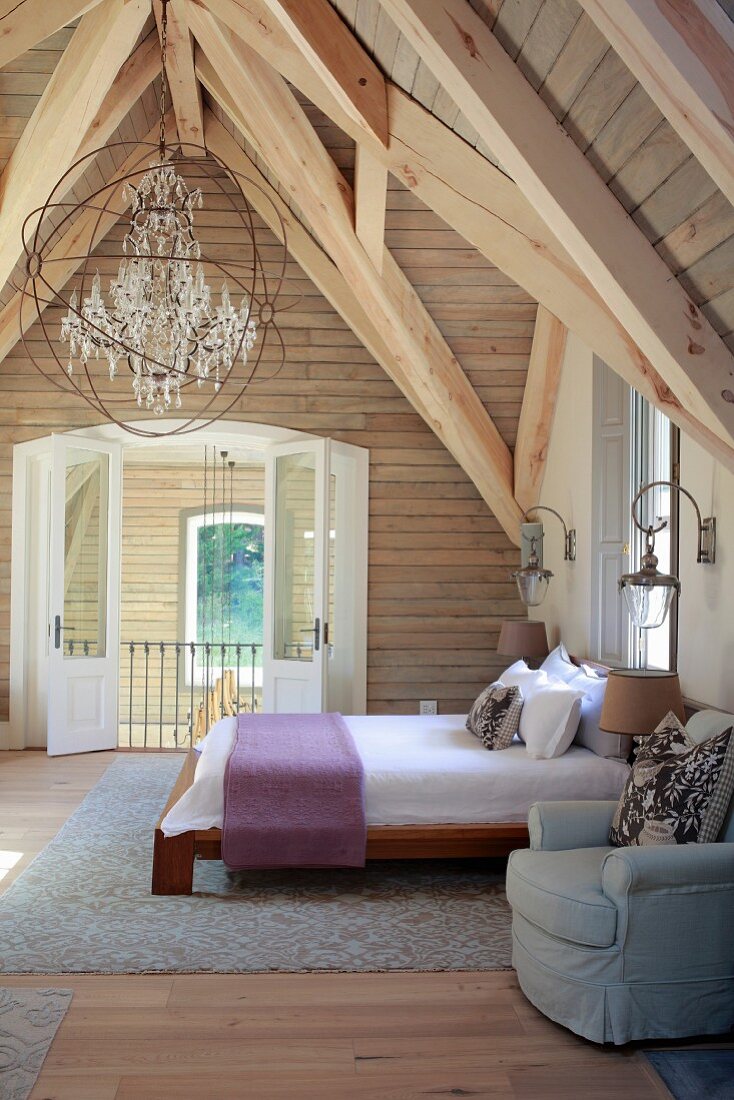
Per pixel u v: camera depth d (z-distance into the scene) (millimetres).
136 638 10742
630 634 5270
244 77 4762
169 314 4148
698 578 4266
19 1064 2863
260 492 10750
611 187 2980
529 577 6117
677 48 2148
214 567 10953
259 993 3377
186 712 10734
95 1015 3186
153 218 4098
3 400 7168
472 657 7320
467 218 3947
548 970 3170
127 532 10719
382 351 6727
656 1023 3029
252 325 4324
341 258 5602
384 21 3445
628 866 2990
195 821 4355
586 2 2215
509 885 3428
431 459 7305
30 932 3873
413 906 4262
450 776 4461
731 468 3592
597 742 4707
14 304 6672
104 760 6953
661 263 3027
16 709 7258
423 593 7301
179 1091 2756
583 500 5805
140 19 4074
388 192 5051
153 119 6238
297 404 7258
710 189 2652
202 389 7219
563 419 6184
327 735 5090
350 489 7359
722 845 3107
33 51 4422
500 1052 3014
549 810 3592
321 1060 2941
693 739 3639
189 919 4055
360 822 4340
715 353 3082
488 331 5965
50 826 5332
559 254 3809
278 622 7250
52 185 4773
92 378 7191
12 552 7199
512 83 2928
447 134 3785
